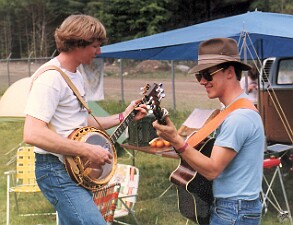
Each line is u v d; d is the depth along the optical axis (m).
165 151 5.29
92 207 2.79
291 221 5.13
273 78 7.53
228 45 2.48
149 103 2.99
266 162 4.96
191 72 2.53
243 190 2.47
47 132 2.64
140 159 8.21
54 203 2.80
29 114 2.66
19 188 5.25
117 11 34.75
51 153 2.76
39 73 2.75
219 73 2.48
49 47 41.34
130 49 6.45
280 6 32.41
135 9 34.66
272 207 5.61
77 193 2.77
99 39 2.82
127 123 3.02
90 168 2.81
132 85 21.20
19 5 42.00
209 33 5.64
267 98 7.41
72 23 2.75
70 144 2.68
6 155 9.09
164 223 5.23
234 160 2.47
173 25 36.44
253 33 5.24
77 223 2.76
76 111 2.83
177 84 20.61
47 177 2.77
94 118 3.07
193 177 2.59
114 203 4.16
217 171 2.42
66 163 2.75
